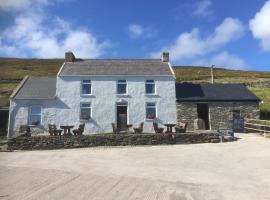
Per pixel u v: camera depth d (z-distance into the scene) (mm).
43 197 9023
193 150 19297
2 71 83625
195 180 11211
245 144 21516
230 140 24219
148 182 10859
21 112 30109
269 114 38781
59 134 24750
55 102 30531
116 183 10688
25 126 29172
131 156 17250
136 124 30766
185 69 101125
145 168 13508
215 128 31297
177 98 31641
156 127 25703
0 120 32812
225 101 31797
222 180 11203
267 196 9180
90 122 30453
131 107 31062
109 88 31250
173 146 22125
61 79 31016
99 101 30938
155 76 31766
